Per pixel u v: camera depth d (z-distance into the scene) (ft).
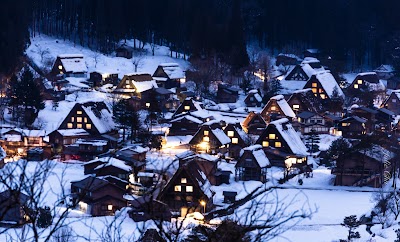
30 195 39.63
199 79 347.36
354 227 160.66
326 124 289.33
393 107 324.39
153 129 276.00
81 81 334.24
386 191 203.82
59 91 310.04
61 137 245.45
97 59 362.94
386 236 158.92
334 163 235.61
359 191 205.26
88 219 152.87
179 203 172.76
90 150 236.84
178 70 354.33
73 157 237.04
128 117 255.70
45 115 279.90
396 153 224.12
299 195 196.65
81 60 346.13
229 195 189.16
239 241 42.27
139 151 212.64
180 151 241.96
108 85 329.93
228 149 247.70
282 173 224.12
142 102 307.17
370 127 295.48
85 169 205.26
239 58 370.32
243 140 248.93
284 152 233.76
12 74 305.94
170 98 315.37
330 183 213.25
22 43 322.14
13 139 238.48
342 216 173.68
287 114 289.74
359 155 211.82
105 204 172.55
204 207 172.55
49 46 369.09
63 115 282.36
